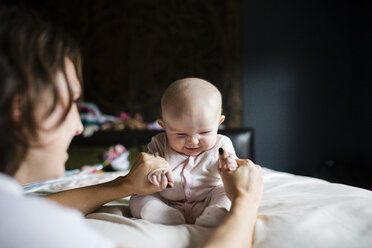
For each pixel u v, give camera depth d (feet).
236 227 1.87
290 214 2.50
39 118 1.65
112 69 12.34
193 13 12.12
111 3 12.16
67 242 1.34
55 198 2.82
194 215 2.83
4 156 1.59
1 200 1.32
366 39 10.73
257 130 12.24
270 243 2.12
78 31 12.14
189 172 2.92
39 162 1.84
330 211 2.55
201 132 2.76
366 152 11.09
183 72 12.28
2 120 1.52
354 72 11.47
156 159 2.69
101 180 4.71
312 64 11.97
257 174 2.36
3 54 1.53
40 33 1.67
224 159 2.49
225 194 2.61
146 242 2.17
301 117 12.07
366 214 2.47
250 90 12.19
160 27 12.23
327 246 2.06
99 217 2.69
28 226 1.27
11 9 1.71
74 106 2.06
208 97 2.75
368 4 10.53
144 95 12.40
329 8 11.76
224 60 12.11
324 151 12.03
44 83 1.61
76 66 2.02
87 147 8.78
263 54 12.10
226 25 12.05
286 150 12.19
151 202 2.60
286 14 11.99
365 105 10.99
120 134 9.43
